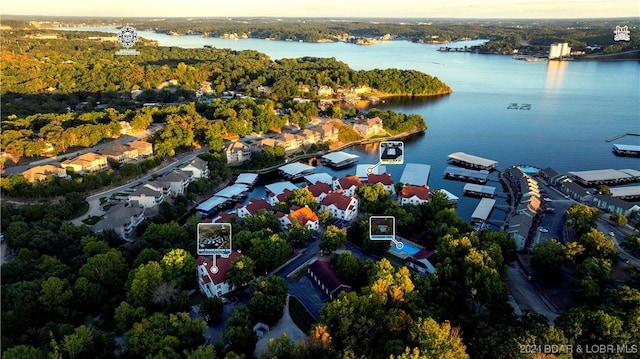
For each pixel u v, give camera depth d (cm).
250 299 13450
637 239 15925
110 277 13775
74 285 13175
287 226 18300
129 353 10994
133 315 12038
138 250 15388
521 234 17138
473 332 11131
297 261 16200
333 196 19988
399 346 10081
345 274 14200
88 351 10769
